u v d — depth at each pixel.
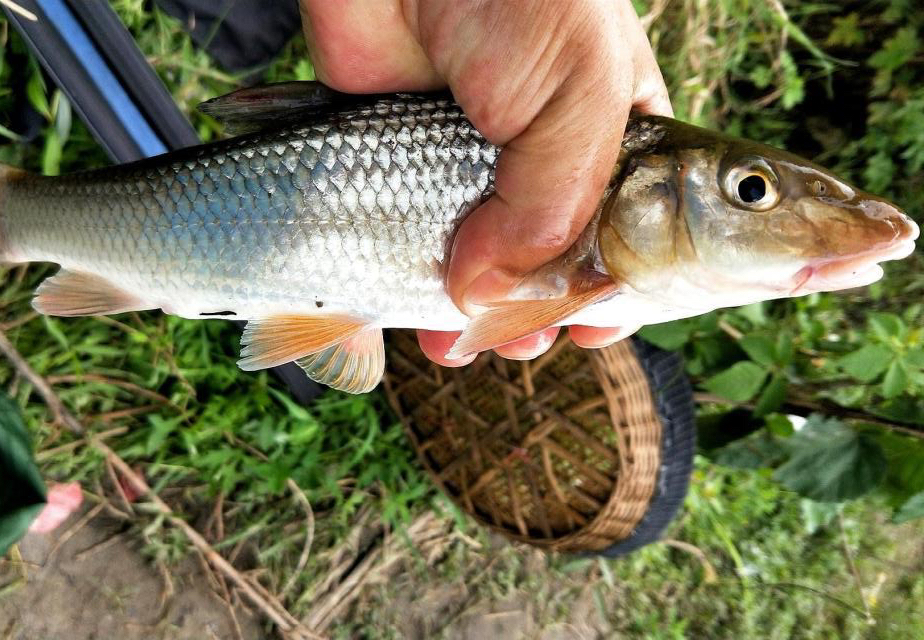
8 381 0.27
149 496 0.29
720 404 0.33
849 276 0.18
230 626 0.31
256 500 0.32
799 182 0.17
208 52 0.29
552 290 0.18
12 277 0.26
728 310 0.36
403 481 0.34
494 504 0.31
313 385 0.31
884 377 0.30
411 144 0.19
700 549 0.42
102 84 0.23
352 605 0.34
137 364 0.29
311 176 0.19
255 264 0.19
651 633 0.40
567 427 0.28
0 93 0.25
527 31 0.15
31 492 0.25
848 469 0.30
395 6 0.18
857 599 0.45
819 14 0.38
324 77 0.21
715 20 0.36
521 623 0.38
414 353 0.31
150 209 0.19
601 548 0.31
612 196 0.18
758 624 0.43
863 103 0.39
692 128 0.18
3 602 0.28
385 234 0.19
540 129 0.16
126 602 0.30
